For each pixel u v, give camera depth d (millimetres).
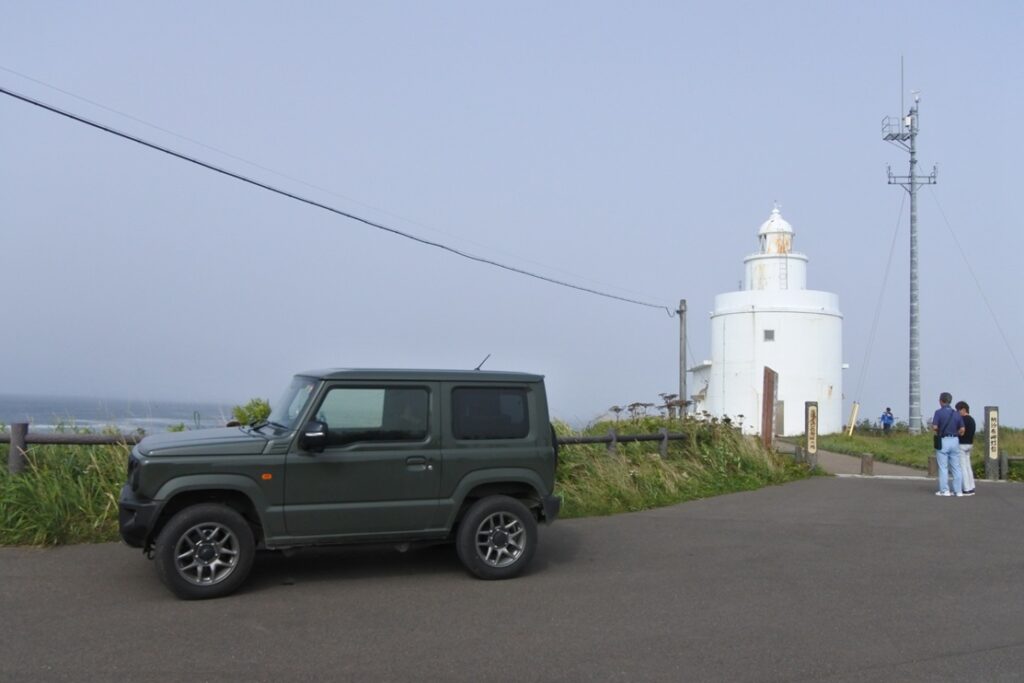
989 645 6504
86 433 11172
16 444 10281
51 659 5898
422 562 9086
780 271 40750
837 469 21500
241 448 7629
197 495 7602
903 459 24719
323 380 7988
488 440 8453
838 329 40531
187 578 7363
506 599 7680
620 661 6039
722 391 40594
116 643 6258
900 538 11016
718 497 14789
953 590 8234
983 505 14344
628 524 11828
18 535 9375
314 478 7793
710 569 9039
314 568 8750
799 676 5781
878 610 7469
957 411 15883
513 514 8438
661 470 14820
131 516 7422
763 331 39406
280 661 5938
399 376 8227
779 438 35719
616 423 16906
